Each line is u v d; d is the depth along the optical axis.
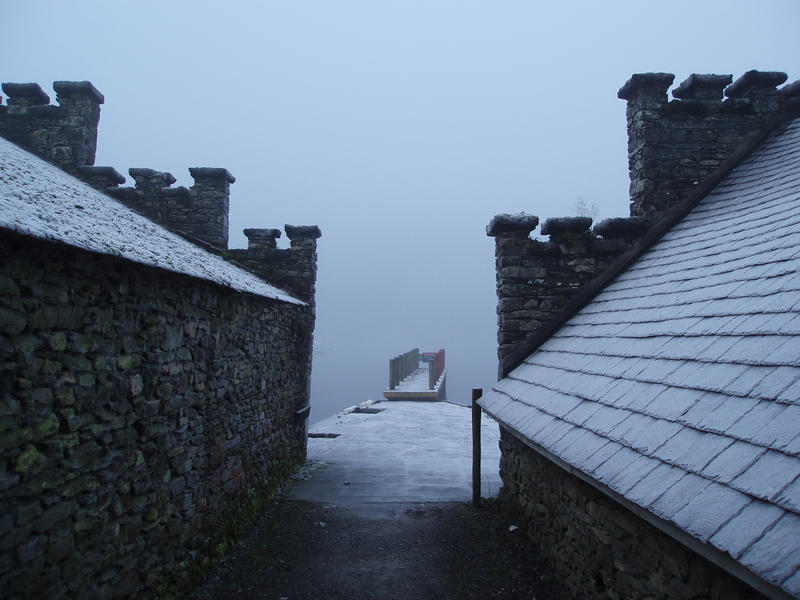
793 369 2.51
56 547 2.90
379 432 13.18
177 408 4.41
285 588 4.61
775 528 1.83
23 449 2.68
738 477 2.19
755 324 3.16
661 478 2.58
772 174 5.85
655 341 4.05
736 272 4.09
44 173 5.38
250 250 9.38
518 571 4.81
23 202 3.04
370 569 5.05
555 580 4.52
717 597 2.38
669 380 3.36
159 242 5.16
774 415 2.33
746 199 5.75
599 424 3.55
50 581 2.85
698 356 3.36
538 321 6.64
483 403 6.22
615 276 6.68
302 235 9.59
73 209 3.90
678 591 2.70
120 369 3.56
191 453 4.70
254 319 6.65
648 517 2.49
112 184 8.67
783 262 3.62
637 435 3.08
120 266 3.54
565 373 5.03
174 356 4.35
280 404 8.16
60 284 2.95
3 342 2.55
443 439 12.26
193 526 4.73
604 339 4.99
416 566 5.12
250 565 5.04
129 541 3.66
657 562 2.92
